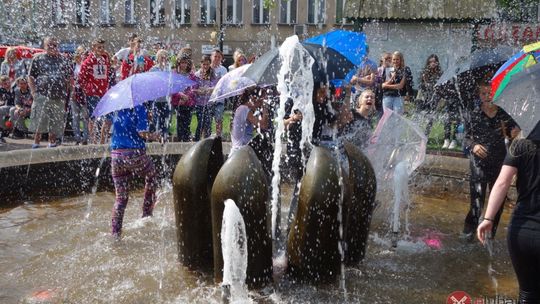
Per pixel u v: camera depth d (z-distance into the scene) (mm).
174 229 5801
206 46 29500
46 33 23625
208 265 4531
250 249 3998
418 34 18672
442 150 9492
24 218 6164
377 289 4289
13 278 4406
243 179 3955
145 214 6055
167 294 4121
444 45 18125
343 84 6344
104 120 10469
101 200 7129
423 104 10461
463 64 6113
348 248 4613
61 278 4422
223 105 10414
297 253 4203
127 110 5340
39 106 9906
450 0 18203
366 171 4504
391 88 9656
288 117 5762
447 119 9859
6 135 12102
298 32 28812
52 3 24250
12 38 22078
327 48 5398
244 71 5293
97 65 9914
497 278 4633
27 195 6918
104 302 3979
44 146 10555
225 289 4012
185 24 29906
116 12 28562
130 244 5285
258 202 3965
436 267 4852
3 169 6578
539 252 3158
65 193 7332
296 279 4246
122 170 5418
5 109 12016
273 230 5113
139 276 4457
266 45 29734
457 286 4430
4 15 21875
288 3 28906
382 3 19109
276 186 5160
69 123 11891
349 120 5707
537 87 3268
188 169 4355
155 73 5414
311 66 5070
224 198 3965
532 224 3191
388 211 5805
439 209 6914
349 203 4363
